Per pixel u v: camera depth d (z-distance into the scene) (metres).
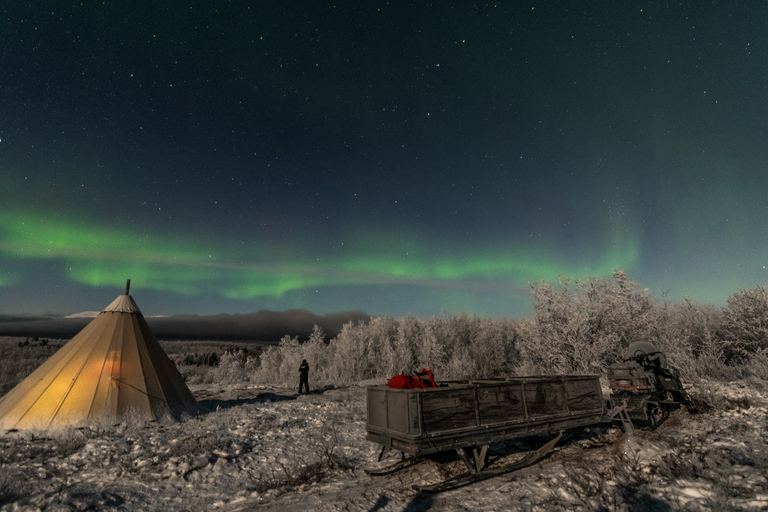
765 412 7.56
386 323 28.53
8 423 8.90
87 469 6.40
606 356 16.06
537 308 18.41
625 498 4.67
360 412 11.43
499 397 6.32
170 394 10.80
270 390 17.44
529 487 5.33
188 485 5.97
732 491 4.50
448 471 6.27
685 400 8.51
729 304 15.88
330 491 5.71
